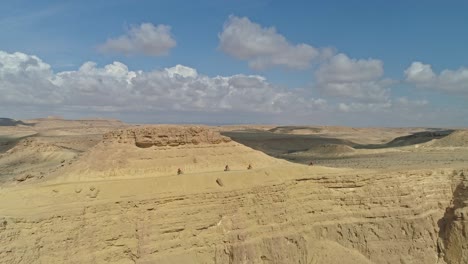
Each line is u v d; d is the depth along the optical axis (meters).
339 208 50.53
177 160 49.06
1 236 31.61
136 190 41.41
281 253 44.56
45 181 44.38
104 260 35.88
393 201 52.78
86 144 157.75
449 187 56.91
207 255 40.88
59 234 34.31
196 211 41.53
